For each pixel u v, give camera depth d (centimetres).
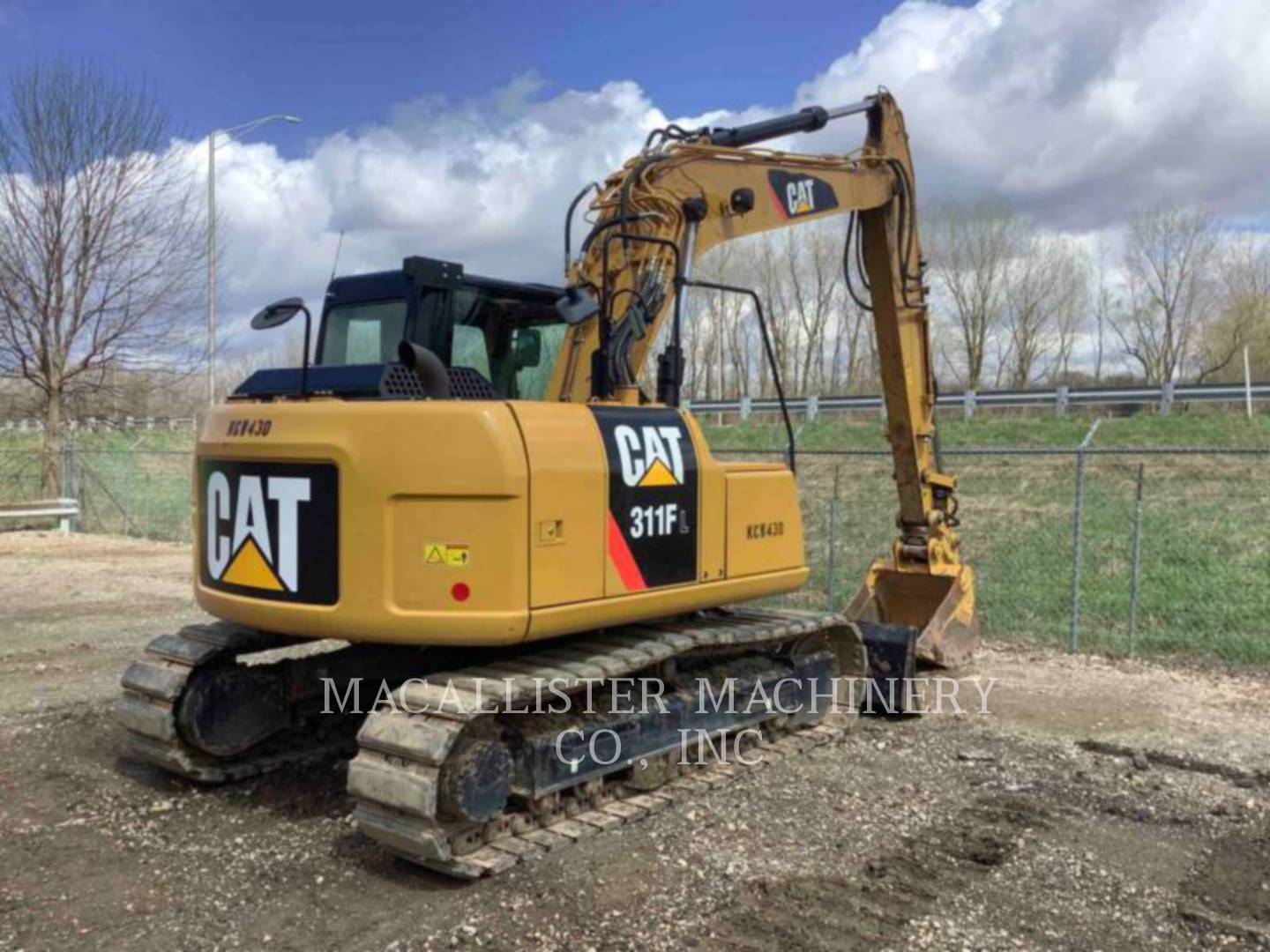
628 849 504
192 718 570
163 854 500
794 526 650
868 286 823
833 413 2453
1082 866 487
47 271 2138
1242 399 1947
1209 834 529
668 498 550
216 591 538
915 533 866
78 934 420
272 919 433
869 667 736
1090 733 704
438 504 472
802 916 435
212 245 2122
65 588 1312
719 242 663
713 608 654
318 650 929
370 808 467
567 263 624
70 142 2117
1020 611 1100
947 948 408
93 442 2739
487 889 460
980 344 3984
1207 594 1108
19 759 639
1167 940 417
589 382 580
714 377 4062
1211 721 730
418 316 563
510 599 471
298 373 541
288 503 501
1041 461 1717
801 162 725
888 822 543
